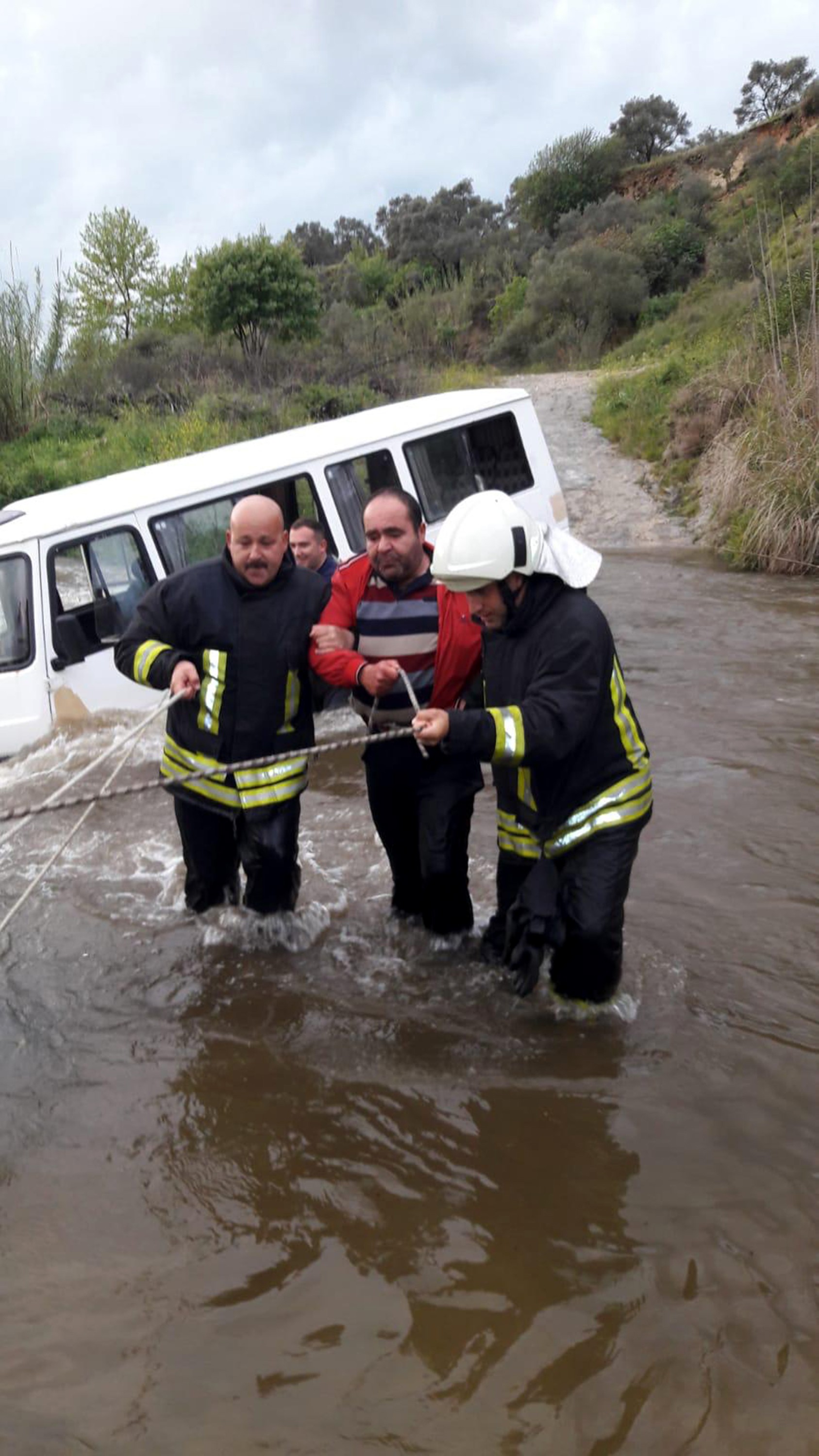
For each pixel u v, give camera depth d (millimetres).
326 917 4969
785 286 15297
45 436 22734
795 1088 3590
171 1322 2760
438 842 4352
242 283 28469
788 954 4379
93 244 33000
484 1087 3666
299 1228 3066
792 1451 2355
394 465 8234
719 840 5383
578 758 3803
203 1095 3682
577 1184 3193
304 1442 2412
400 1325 2723
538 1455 2363
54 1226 3107
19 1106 3654
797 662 8273
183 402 23219
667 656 8602
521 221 52875
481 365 35688
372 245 73750
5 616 6992
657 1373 2564
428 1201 3150
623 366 24906
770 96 57125
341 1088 3693
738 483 12750
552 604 3641
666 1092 3596
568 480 16375
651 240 37406
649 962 4340
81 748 7074
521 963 3799
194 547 7492
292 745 4520
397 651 4273
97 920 5000
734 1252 2920
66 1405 2529
